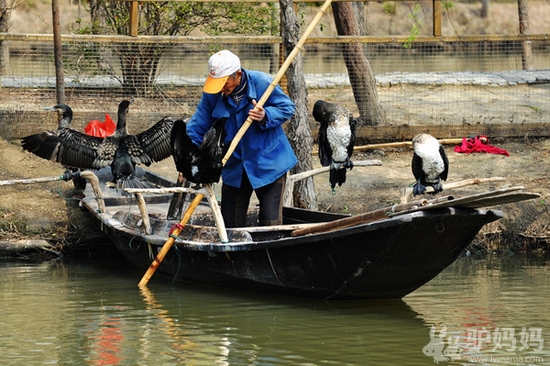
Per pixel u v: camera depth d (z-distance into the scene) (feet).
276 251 30.73
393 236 28.02
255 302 32.09
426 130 51.39
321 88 62.44
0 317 30.25
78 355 25.94
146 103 52.01
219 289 34.40
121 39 47.96
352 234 28.58
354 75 52.47
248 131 32.42
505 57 71.46
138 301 32.50
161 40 48.34
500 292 33.83
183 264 34.86
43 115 48.98
